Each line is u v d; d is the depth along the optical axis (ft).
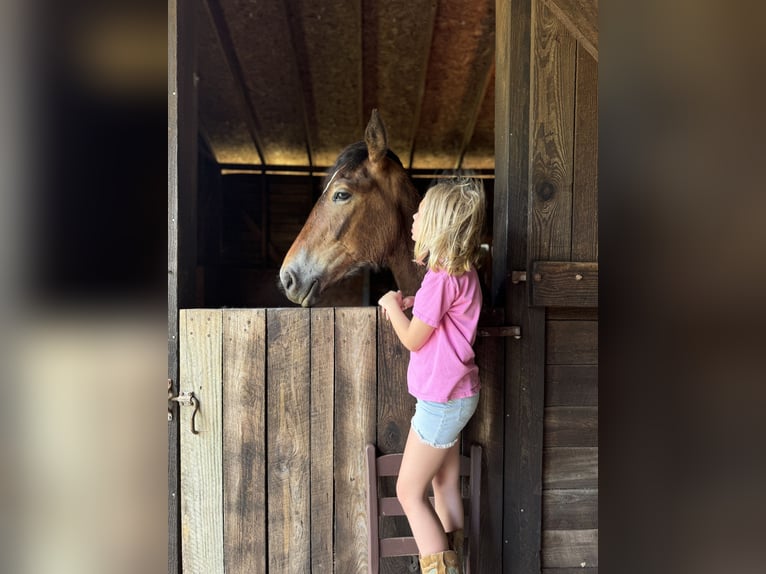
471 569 4.12
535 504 4.42
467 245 3.52
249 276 13.94
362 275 13.07
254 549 4.12
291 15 8.21
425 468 3.63
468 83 10.47
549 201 4.43
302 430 4.14
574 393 4.50
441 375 3.54
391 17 8.31
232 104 11.27
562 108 4.42
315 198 14.83
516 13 4.39
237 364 4.06
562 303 4.35
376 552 3.98
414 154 14.28
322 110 11.69
